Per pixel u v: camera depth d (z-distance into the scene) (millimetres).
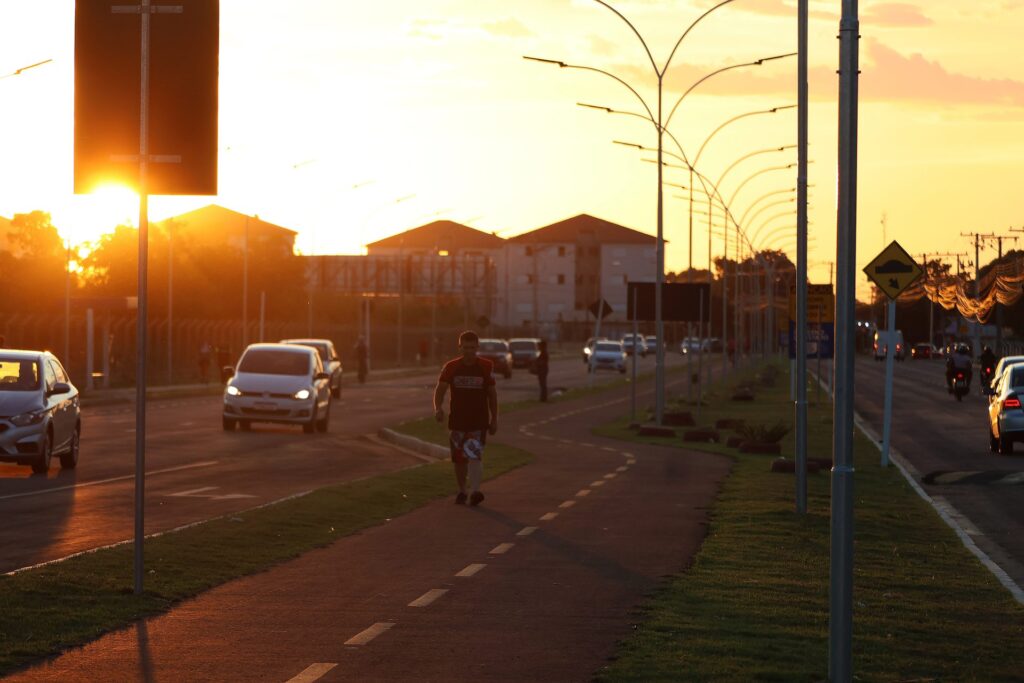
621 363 117750
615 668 11016
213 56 13930
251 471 30906
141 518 14391
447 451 35250
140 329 14422
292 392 45312
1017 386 39594
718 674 10820
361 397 71625
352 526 20766
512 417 57438
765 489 27266
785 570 16656
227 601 14250
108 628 12664
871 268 34000
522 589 15117
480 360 24281
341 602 14234
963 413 61031
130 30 13984
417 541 19188
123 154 14031
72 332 76500
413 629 12805
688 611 13688
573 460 35594
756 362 155500
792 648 11938
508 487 27594
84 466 31469
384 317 146125
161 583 14922
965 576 16781
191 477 29188
